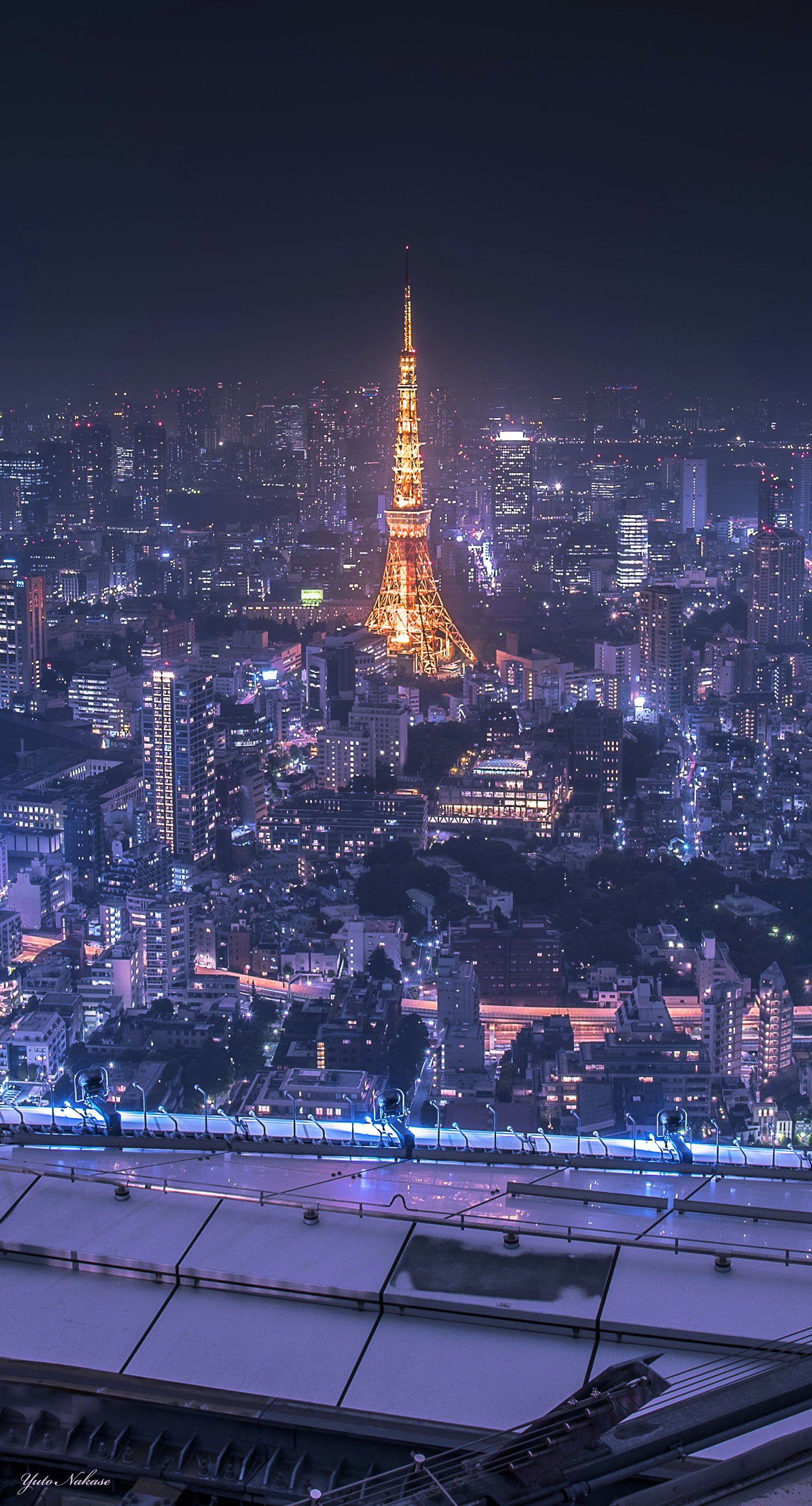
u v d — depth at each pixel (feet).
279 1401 183.21
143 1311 218.38
